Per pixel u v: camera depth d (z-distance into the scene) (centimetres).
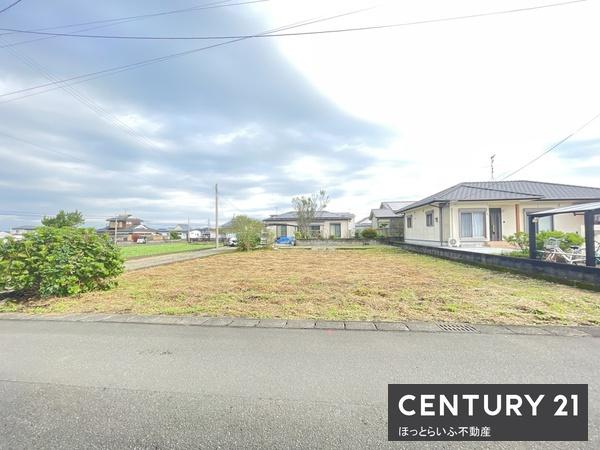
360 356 290
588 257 638
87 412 210
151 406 215
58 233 582
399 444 177
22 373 267
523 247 1002
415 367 266
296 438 181
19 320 425
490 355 288
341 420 198
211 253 1817
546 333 345
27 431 190
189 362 283
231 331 367
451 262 1096
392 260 1197
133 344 329
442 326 373
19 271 540
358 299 518
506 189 1609
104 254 627
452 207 1442
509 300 495
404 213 2250
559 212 724
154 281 744
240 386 240
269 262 1198
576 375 250
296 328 374
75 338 349
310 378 250
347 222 3105
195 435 185
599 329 357
